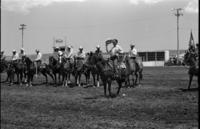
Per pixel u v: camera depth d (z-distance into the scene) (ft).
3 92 109.70
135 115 66.64
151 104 76.48
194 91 93.91
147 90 100.07
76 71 118.01
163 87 106.93
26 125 62.44
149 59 356.18
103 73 86.33
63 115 70.08
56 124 61.93
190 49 94.43
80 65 116.78
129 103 78.84
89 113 70.74
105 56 88.02
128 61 90.63
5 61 144.87
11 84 132.87
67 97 93.15
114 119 63.82
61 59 120.98
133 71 107.76
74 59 119.65
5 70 144.97
